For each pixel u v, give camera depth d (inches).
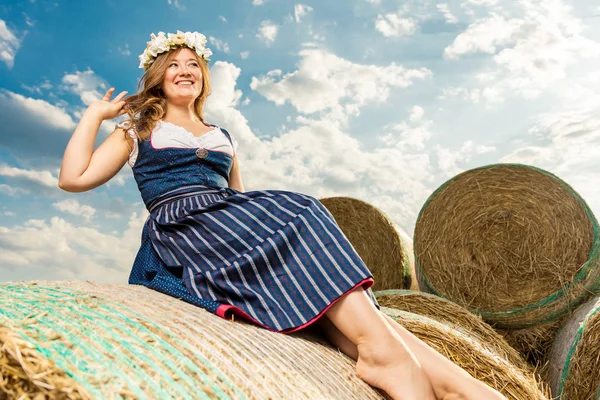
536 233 171.9
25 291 67.5
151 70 113.8
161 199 98.5
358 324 79.2
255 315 80.6
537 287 166.4
